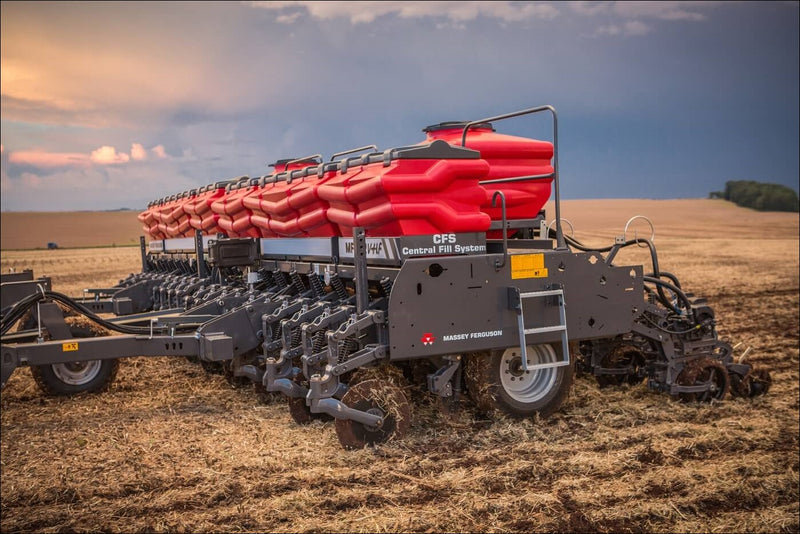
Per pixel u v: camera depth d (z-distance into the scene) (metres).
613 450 6.09
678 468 5.70
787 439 6.44
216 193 10.66
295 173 8.41
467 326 6.29
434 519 4.75
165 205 13.16
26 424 7.19
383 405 6.15
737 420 6.98
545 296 6.66
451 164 6.20
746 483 5.42
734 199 103.38
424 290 6.09
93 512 4.98
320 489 5.25
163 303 11.04
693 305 7.70
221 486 5.34
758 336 12.25
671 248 39.38
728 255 33.66
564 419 6.97
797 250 37.25
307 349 6.58
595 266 6.98
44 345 6.50
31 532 4.70
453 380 6.59
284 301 7.66
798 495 5.27
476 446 6.18
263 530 4.63
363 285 6.40
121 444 6.43
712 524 4.80
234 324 7.48
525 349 6.43
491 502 5.00
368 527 4.63
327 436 6.48
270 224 8.66
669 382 7.55
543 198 8.01
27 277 10.29
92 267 33.69
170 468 5.77
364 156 6.80
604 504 5.03
